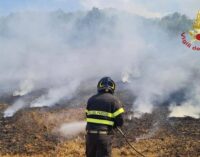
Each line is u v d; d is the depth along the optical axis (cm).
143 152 991
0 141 1073
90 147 647
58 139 1084
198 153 984
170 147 1027
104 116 644
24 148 1025
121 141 1064
